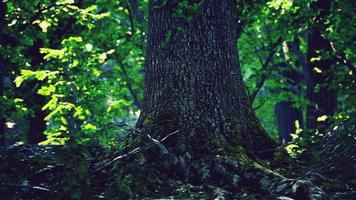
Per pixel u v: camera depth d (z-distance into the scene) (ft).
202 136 28.89
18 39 50.52
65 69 55.36
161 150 28.17
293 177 27.30
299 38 74.54
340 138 30.17
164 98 30.22
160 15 31.07
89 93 58.03
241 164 26.71
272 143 30.48
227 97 30.25
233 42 31.68
